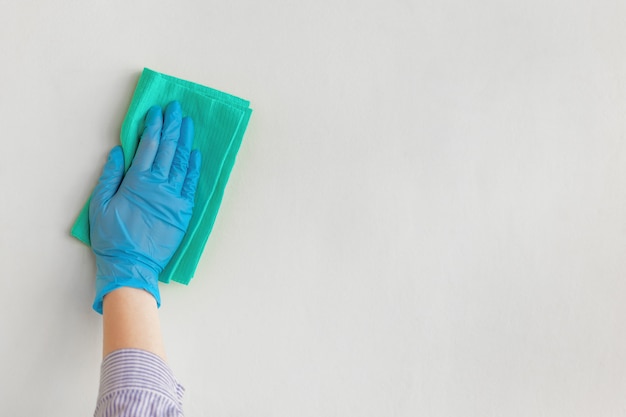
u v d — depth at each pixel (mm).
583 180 1369
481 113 1369
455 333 1303
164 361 1081
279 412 1245
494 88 1378
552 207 1355
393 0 1381
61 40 1269
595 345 1321
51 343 1187
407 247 1317
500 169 1358
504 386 1295
